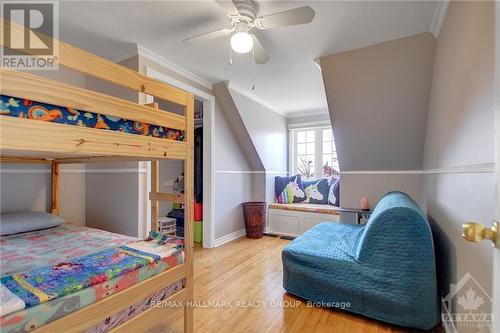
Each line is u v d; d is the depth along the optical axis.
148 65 2.52
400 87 2.44
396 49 2.23
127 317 1.22
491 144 0.98
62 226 2.24
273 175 4.48
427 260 1.60
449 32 1.63
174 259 1.49
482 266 1.09
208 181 3.44
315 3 1.73
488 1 1.00
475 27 1.15
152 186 2.00
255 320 1.74
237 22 1.73
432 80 2.25
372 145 2.98
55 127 0.98
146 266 1.32
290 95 3.74
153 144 1.38
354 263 1.80
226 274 2.51
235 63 2.72
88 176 2.85
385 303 1.69
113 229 2.63
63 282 1.04
